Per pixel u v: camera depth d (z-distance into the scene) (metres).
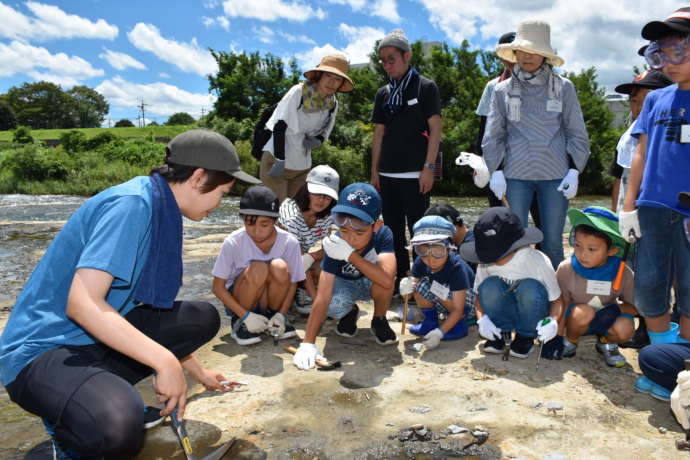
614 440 1.93
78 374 1.55
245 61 28.88
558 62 3.34
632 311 2.75
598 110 21.42
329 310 3.01
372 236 2.98
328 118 4.25
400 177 3.89
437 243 2.76
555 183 3.42
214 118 26.84
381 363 2.75
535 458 1.81
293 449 1.89
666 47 2.25
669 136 2.34
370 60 29.05
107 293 1.60
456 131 20.00
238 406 2.24
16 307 1.67
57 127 109.69
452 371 2.62
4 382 1.63
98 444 1.50
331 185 3.55
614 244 2.66
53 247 1.65
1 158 20.89
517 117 3.38
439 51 27.05
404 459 1.82
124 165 21.30
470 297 3.20
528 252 2.75
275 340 3.01
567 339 2.81
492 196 3.97
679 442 1.86
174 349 2.08
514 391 2.37
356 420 2.11
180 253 1.74
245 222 2.86
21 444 1.92
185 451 1.69
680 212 2.26
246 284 3.01
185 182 1.68
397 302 3.97
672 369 2.15
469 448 1.89
